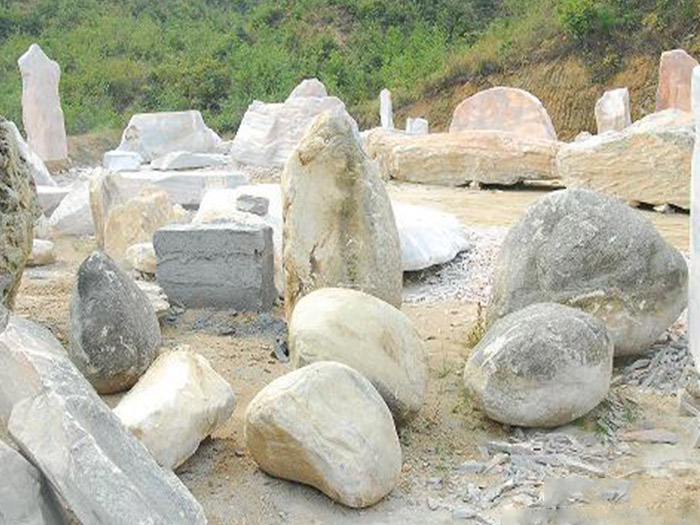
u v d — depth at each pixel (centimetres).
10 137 581
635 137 1023
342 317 451
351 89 2433
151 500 319
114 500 303
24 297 729
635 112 2031
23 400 328
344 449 386
